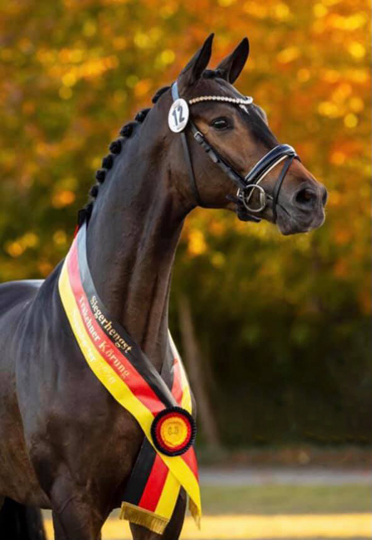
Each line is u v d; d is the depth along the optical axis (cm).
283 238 1845
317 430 2186
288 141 1689
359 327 2142
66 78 1748
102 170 528
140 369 506
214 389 2227
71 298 520
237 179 481
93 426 502
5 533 600
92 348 507
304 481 1630
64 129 1825
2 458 547
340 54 1714
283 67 1658
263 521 1176
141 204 507
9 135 1836
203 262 2072
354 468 1848
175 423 506
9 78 1809
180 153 495
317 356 2178
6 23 1828
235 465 1938
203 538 1027
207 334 2238
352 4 1708
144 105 1678
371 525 1124
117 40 1742
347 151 1694
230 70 516
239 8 1688
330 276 2027
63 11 1812
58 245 1928
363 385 2162
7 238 2042
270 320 2180
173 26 1728
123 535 1115
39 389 514
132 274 509
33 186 1916
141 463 505
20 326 547
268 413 2208
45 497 533
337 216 1777
